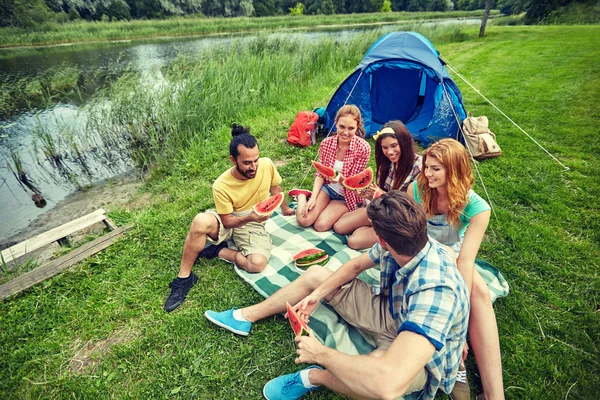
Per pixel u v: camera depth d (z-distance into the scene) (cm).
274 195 326
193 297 290
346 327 236
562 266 303
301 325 183
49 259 367
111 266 331
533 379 220
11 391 230
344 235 338
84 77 1159
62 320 279
